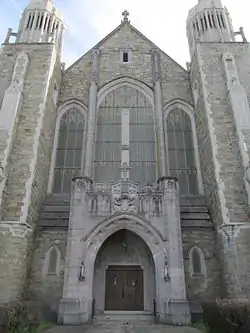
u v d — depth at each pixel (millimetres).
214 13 28906
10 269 15844
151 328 13234
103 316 15898
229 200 17797
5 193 17578
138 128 24359
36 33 27656
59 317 14242
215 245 18703
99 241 16406
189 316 14281
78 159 23219
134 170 22625
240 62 23391
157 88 24875
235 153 19281
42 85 21781
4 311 10789
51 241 18781
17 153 19031
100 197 17359
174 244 15852
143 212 16906
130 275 18062
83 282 15117
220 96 21641
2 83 21984
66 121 24828
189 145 23891
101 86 25812
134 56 27578
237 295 15367
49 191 21766
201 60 23406
